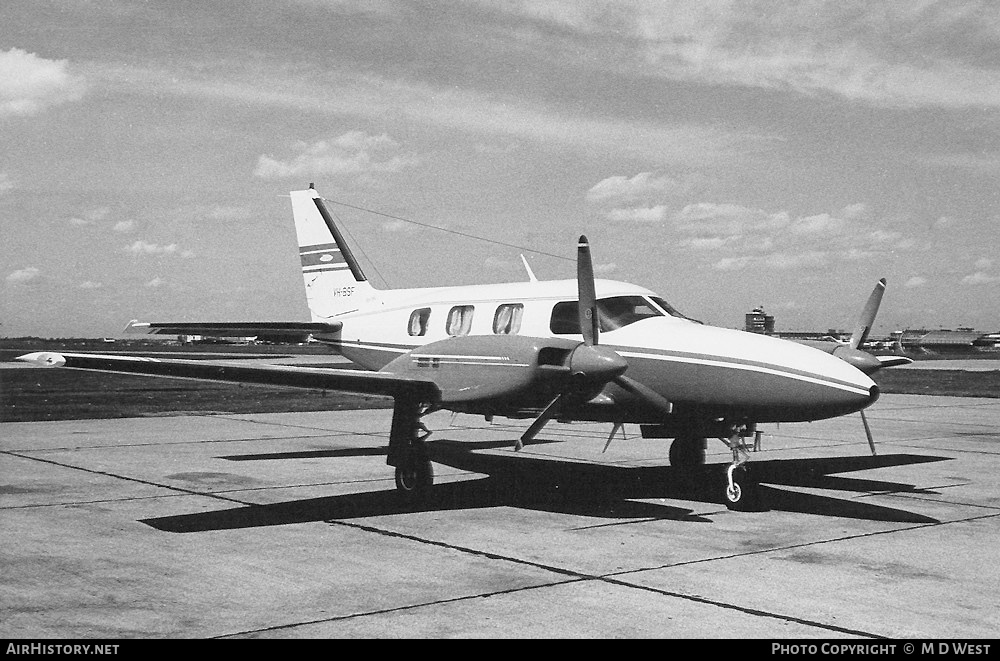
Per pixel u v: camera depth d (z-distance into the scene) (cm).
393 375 1081
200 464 1380
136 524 920
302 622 593
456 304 1384
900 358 1206
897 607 628
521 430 2006
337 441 1716
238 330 1588
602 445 1728
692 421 1111
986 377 4828
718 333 1055
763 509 1025
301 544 834
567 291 1220
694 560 770
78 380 4678
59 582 691
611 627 582
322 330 1602
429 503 1063
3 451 1528
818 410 961
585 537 868
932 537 866
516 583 692
